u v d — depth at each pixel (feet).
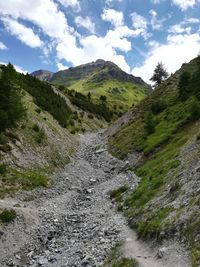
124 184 149.59
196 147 132.46
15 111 184.44
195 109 205.05
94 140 292.81
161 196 110.32
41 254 95.30
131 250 86.63
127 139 238.48
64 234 107.04
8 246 97.30
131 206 119.96
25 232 105.91
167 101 278.67
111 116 493.77
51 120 261.44
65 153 210.38
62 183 162.30
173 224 86.84
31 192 139.13
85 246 95.09
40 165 169.27
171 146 172.65
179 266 71.10
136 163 184.75
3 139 163.22
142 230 95.45
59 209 130.11
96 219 116.78
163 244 83.56
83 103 443.32
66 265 85.56
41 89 333.62
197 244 74.43
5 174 141.69
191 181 103.35
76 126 327.88
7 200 125.39
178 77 325.62
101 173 188.96
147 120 230.48
